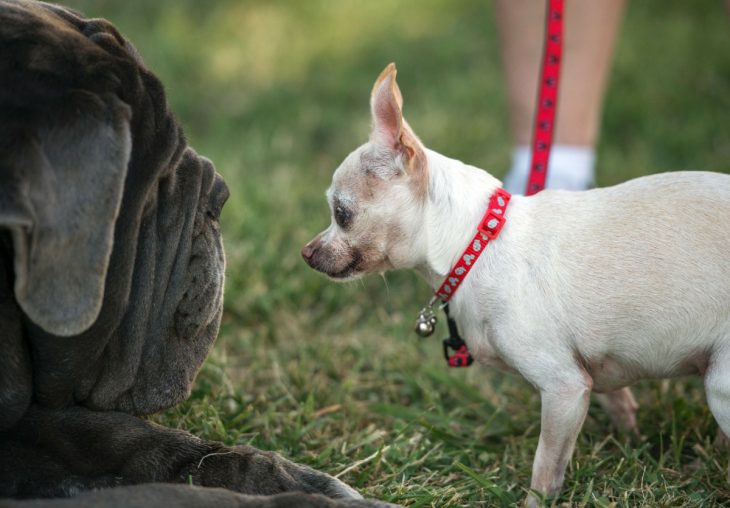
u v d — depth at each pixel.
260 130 7.12
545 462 3.12
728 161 5.89
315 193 5.92
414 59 8.55
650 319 3.05
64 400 2.94
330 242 3.43
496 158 6.25
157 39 8.85
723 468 3.30
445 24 9.53
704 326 3.00
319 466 3.42
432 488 3.27
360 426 3.82
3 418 2.80
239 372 4.19
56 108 2.57
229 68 8.62
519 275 3.16
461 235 3.26
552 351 3.11
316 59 8.75
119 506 2.49
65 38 2.74
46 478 2.85
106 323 2.82
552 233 3.19
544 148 3.96
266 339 4.48
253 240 5.16
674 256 3.03
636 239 3.09
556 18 3.88
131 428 2.97
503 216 3.24
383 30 9.48
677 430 3.59
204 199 3.14
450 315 3.38
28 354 2.81
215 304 3.18
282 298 4.73
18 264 2.50
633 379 3.24
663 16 9.19
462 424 3.79
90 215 2.54
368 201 3.34
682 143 6.28
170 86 7.97
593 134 5.06
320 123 7.22
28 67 2.63
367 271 3.45
